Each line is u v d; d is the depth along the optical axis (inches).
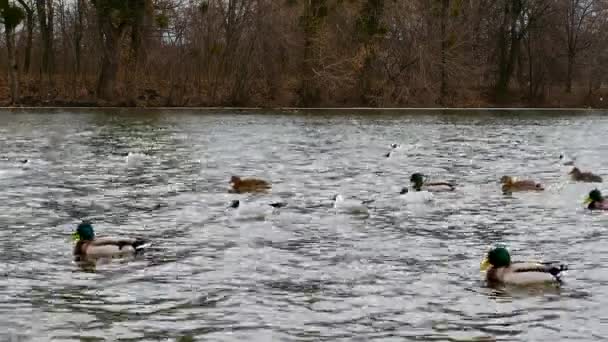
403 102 2984.7
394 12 2881.4
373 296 523.5
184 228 739.4
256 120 2273.6
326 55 2876.5
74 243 669.9
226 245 671.1
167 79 2864.2
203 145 1533.0
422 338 444.5
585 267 601.0
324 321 473.1
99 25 2598.4
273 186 1011.3
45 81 2800.2
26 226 740.7
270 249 657.6
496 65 3371.1
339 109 2829.7
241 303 506.3
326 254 641.6
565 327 462.6
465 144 1633.9
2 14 2487.7
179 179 1063.0
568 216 819.4
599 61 3361.2
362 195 946.7
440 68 3021.7
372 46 2869.1
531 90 3272.6
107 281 555.8
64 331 451.8
